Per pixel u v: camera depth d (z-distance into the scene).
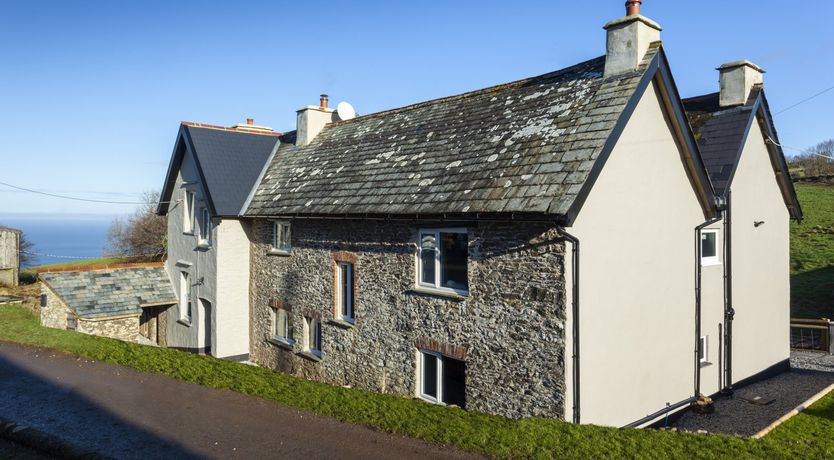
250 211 17.11
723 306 13.56
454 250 11.37
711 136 14.39
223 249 17.81
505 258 10.09
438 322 11.45
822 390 13.62
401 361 12.37
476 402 10.65
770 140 15.04
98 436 8.91
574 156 9.79
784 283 16.16
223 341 17.84
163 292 21.03
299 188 16.17
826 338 18.56
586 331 9.48
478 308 10.60
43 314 20.19
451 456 7.85
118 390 11.46
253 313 18.00
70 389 11.54
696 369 12.34
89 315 18.66
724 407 12.55
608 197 10.00
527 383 9.77
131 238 45.22
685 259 12.05
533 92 12.99
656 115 11.19
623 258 10.35
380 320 12.92
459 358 10.97
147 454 8.16
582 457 7.58
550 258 9.38
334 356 14.38
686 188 12.06
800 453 7.95
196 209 19.47
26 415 9.95
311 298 15.24
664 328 11.42
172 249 21.47
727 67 14.87
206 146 18.92
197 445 8.50
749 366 14.52
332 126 19.50
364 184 13.89
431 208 11.09
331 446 8.35
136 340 19.75
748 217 14.48
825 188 41.00
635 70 10.82
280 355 16.72
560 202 8.94
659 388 11.28
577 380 9.24
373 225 13.12
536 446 7.96
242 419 9.64
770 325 15.45
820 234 30.84
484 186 10.65
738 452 7.81
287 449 8.27
